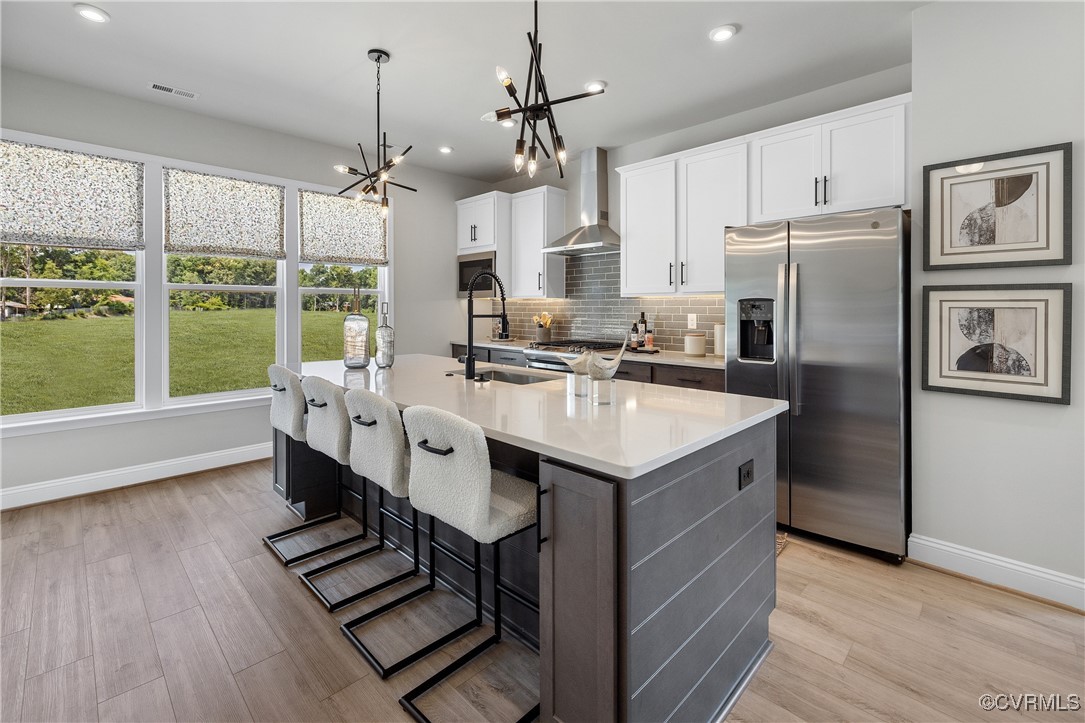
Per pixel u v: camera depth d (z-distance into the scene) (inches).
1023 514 91.1
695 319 167.6
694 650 61.2
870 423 103.4
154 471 148.1
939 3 96.8
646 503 52.6
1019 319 89.0
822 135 124.6
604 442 57.4
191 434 155.3
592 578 53.0
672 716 57.8
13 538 111.6
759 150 136.7
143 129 142.1
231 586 93.3
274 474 134.6
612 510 50.4
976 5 92.7
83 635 78.8
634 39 111.0
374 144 179.6
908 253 104.5
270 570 99.1
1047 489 88.6
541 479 58.4
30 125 125.6
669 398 85.4
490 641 76.8
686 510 59.1
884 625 82.4
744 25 105.9
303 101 142.6
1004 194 89.7
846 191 120.8
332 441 93.1
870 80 128.1
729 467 67.5
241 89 134.9
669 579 56.6
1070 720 62.6
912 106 100.3
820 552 108.3
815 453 110.9
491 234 207.0
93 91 134.0
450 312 219.9
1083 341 84.0
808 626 82.3
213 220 155.1
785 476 115.6
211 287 159.2
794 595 91.3
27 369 136.9
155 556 104.1
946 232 95.8
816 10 100.6
